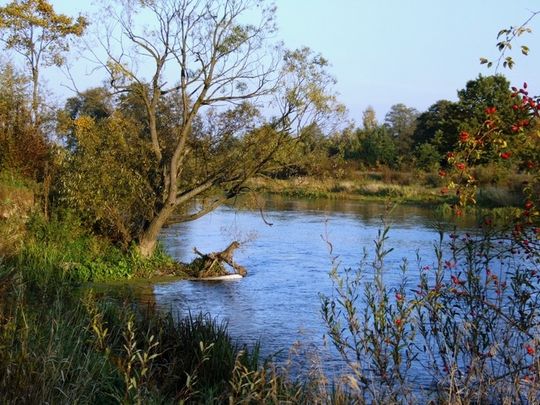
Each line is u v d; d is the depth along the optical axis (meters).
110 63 22.23
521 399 5.98
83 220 21.94
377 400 5.91
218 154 23.39
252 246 28.53
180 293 18.94
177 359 9.41
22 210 20.20
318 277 21.55
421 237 31.11
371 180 62.91
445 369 6.30
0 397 5.93
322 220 39.06
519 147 6.57
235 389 6.17
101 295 16.44
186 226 35.59
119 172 21.97
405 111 140.88
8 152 22.95
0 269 9.20
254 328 14.77
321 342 12.95
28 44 30.22
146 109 24.11
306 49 22.00
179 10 21.84
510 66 6.47
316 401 6.27
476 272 6.84
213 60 21.86
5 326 6.84
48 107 25.77
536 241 6.59
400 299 6.18
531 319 6.67
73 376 6.90
